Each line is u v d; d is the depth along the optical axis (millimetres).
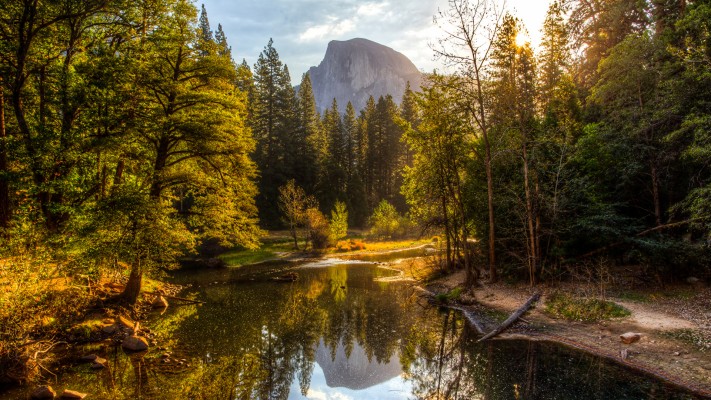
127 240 13633
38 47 15727
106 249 13203
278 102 64812
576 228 18016
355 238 58500
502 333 13672
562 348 11914
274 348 13336
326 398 9492
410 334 14711
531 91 20250
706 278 15047
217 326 15805
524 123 19688
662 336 11344
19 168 14414
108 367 10961
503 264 21156
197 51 17031
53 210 13391
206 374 10789
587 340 12211
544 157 19844
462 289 20203
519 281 20156
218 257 38312
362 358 12516
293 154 63969
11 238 12047
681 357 9977
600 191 18625
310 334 14930
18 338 9953
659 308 13609
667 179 16734
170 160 18812
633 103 18422
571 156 18453
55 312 12602
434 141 21531
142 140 16531
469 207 23172
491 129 22375
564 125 19344
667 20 20344
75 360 11359
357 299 20953
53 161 13727
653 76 17344
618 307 13922
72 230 13500
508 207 20438
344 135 83500
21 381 9570
